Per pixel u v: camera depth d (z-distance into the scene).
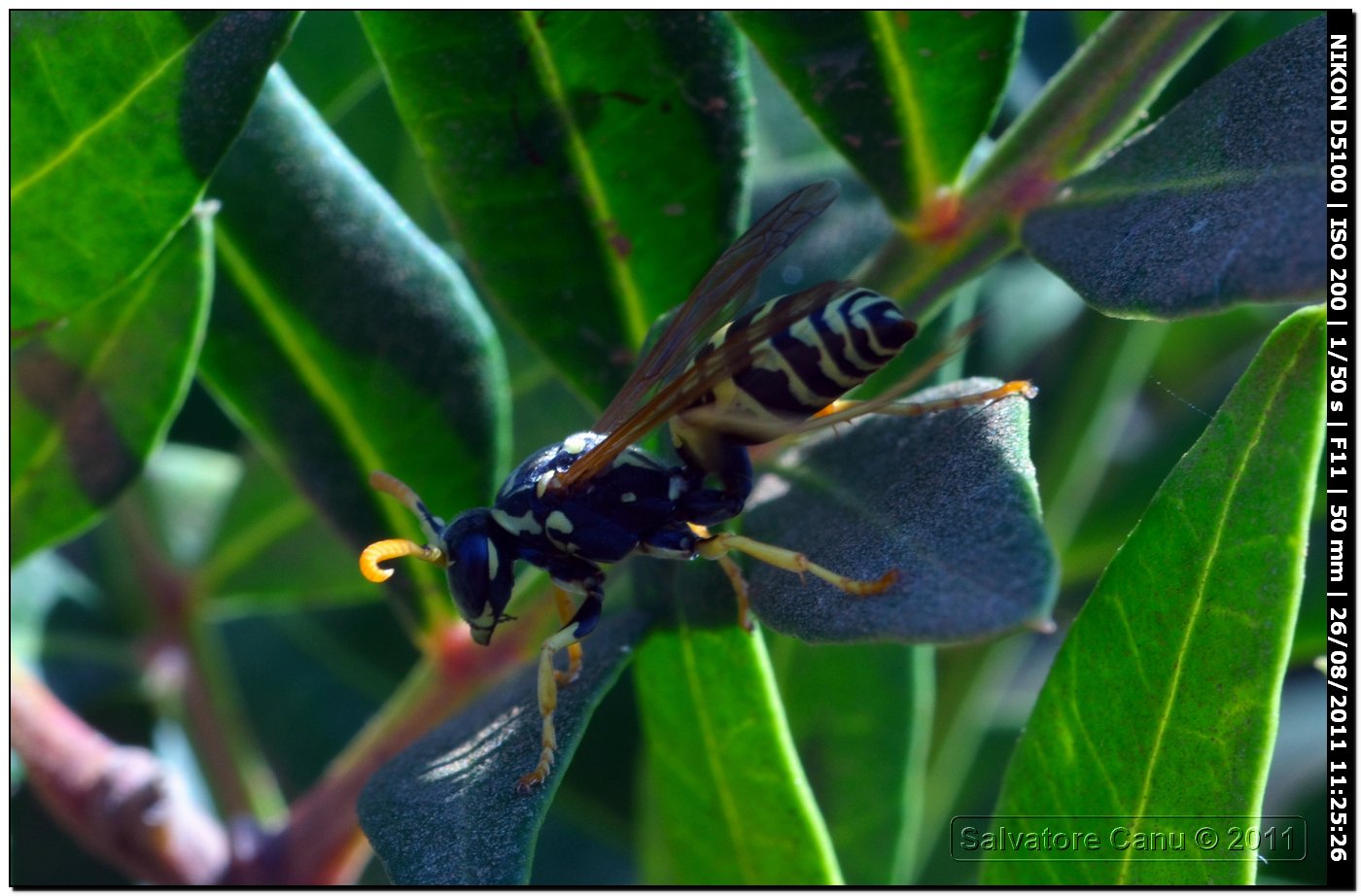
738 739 0.12
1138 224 0.12
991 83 0.12
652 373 0.13
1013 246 0.12
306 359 0.13
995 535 0.11
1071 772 0.12
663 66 0.12
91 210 0.12
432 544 0.13
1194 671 0.12
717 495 0.13
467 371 0.13
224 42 0.12
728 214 0.13
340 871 0.13
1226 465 0.12
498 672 0.13
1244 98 0.12
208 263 0.13
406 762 0.12
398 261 0.13
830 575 0.12
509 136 0.12
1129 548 0.12
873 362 0.12
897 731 0.13
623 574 0.13
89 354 0.13
